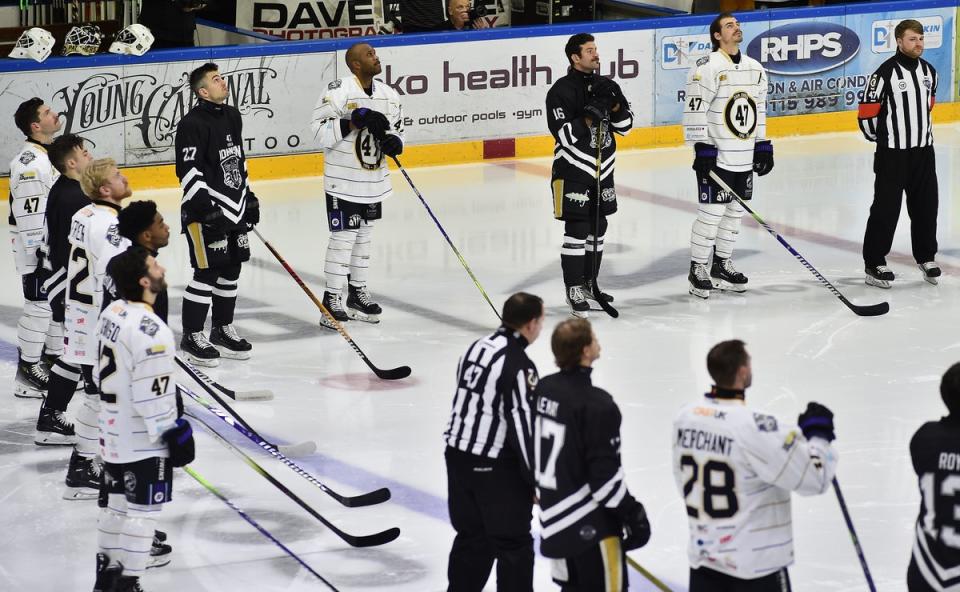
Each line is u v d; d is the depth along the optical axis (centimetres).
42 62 2402
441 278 1931
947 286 1848
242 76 2541
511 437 880
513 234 2177
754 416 775
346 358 1584
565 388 821
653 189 2489
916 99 1786
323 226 2247
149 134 2498
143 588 988
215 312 1587
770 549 781
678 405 1384
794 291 1834
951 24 3016
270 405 1422
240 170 1539
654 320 1705
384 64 2636
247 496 1183
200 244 1518
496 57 2723
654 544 1065
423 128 2698
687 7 3409
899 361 1516
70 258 1159
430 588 1002
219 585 1013
